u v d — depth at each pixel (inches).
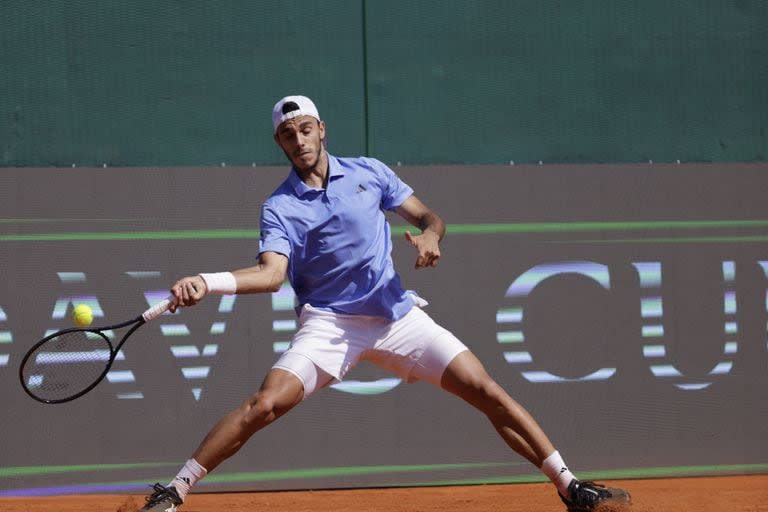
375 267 574.9
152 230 848.9
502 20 927.0
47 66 885.2
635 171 898.7
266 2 907.4
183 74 896.9
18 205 836.6
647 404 880.9
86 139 884.6
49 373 828.6
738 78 942.4
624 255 890.7
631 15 939.3
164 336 840.3
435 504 786.8
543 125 925.8
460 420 865.5
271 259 560.7
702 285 896.9
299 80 907.4
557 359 874.8
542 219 884.6
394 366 588.7
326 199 575.8
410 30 918.4
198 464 543.8
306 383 560.1
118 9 895.7
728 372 893.2
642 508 746.8
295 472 847.1
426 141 914.1
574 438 870.4
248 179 863.7
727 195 906.7
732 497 800.9
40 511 760.3
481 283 872.9
